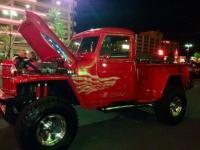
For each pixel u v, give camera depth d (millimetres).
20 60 4691
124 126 6230
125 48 5570
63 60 4812
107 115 7316
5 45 41656
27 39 5215
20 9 59656
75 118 4656
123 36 5523
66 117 4512
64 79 4633
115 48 5418
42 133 4336
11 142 5016
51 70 4641
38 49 5160
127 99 5688
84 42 5574
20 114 4254
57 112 4379
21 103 5082
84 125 6285
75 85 4848
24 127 4121
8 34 48281
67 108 4508
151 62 6477
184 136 5523
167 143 5070
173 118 6324
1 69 4902
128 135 5531
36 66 4781
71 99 5258
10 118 5281
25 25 4926
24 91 4969
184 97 6582
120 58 5492
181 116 6508
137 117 7141
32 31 4902
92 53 5137
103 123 6484
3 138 5234
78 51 5645
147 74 6070
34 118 4145
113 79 5383
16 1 59312
